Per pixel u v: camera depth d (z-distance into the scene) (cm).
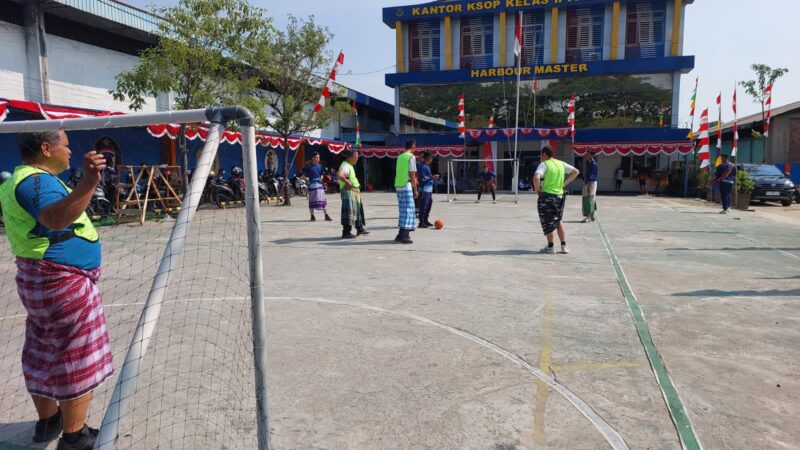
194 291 616
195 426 309
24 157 269
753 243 966
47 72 1469
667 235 1071
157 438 296
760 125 2762
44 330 275
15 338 462
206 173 210
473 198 2241
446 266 757
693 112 2333
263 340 229
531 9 2866
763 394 354
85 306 277
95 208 1212
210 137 213
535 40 2916
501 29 2919
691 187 2428
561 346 441
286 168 1852
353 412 329
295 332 472
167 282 194
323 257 827
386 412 329
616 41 2794
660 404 341
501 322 504
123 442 292
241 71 1551
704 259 812
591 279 678
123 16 1606
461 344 445
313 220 1331
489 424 316
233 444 291
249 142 217
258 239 223
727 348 436
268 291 616
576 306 557
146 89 1334
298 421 317
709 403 342
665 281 667
